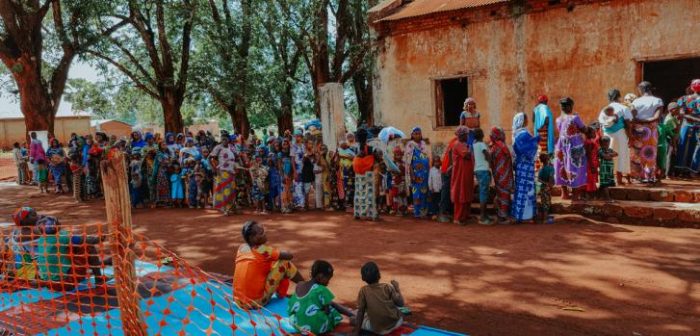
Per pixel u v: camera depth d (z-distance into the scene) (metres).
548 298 5.07
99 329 4.57
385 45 11.87
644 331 4.24
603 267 5.89
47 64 21.89
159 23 21.48
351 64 24.08
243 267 5.05
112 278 6.01
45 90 19.94
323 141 11.55
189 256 7.39
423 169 9.23
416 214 9.35
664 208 7.52
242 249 5.20
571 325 4.43
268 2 21.47
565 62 9.76
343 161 10.37
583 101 9.68
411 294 5.38
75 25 19.41
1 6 18.42
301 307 4.39
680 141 9.00
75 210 12.23
